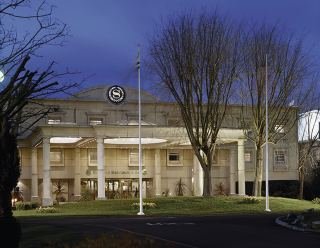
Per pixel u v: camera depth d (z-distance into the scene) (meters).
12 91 10.59
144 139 49.34
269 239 20.02
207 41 43.44
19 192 48.94
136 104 56.28
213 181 58.72
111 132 45.78
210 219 30.78
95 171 55.41
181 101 43.47
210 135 43.88
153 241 18.00
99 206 41.03
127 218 32.56
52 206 41.62
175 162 58.72
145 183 57.53
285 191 61.84
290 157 62.88
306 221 25.52
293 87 47.66
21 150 53.66
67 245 17.39
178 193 57.94
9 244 10.96
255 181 47.88
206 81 43.25
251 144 61.28
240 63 45.41
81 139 48.69
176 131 47.56
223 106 45.25
